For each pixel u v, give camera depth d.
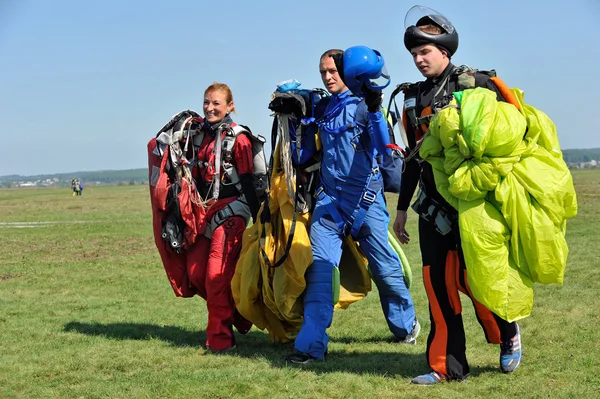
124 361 5.51
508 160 4.28
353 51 4.90
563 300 7.54
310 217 5.50
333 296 5.31
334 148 5.36
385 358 5.45
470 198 4.35
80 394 4.64
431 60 4.65
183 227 5.97
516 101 4.52
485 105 4.27
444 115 4.35
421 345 6.02
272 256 5.45
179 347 6.01
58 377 5.08
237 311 6.29
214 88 5.89
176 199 5.88
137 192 79.25
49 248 15.20
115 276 10.80
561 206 4.32
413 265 11.28
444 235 4.71
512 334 4.81
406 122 4.85
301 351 5.28
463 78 4.62
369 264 5.82
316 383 4.73
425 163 4.72
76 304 8.38
